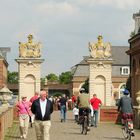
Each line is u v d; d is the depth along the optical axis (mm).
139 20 55688
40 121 17266
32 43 53812
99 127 32281
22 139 23172
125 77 103375
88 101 26828
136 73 48062
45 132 17281
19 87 53594
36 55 53719
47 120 17312
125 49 106438
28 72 53719
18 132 26891
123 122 22812
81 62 110375
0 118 19641
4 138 23000
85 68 109812
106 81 57125
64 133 26828
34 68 53750
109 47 57531
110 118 37844
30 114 24109
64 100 39375
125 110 22641
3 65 89750
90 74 57281
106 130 29328
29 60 53562
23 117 23875
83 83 109000
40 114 17219
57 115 52375
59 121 40219
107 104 56906
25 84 53750
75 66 117500
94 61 57188
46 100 17375
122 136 24688
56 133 26828
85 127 26188
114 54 105688
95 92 57125
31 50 53812
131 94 50094
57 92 132500
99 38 57469
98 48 57438
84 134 26078
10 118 31562
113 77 103375
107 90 57062
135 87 48719
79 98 26875
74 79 109500
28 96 53812
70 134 26125
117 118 36531
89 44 57531
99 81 57312
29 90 53781
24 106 23938
